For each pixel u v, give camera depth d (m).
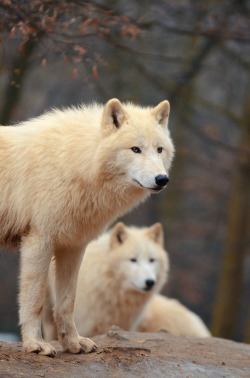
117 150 7.27
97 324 12.30
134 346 8.34
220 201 27.55
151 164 7.24
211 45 18.31
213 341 9.32
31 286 7.16
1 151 7.60
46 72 22.50
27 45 11.91
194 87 22.52
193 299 28.50
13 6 9.31
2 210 7.50
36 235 7.23
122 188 7.38
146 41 17.95
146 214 29.17
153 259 12.66
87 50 10.14
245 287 30.19
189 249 30.59
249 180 18.94
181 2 15.50
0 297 27.14
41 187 7.22
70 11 9.77
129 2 15.52
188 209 29.59
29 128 7.73
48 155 7.34
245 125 18.88
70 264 7.65
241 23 14.63
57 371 6.57
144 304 12.59
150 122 7.61
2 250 8.64
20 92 17.30
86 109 7.95
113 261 12.31
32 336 7.16
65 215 7.21
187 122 19.64
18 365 6.59
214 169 25.81
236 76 21.95
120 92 20.59
